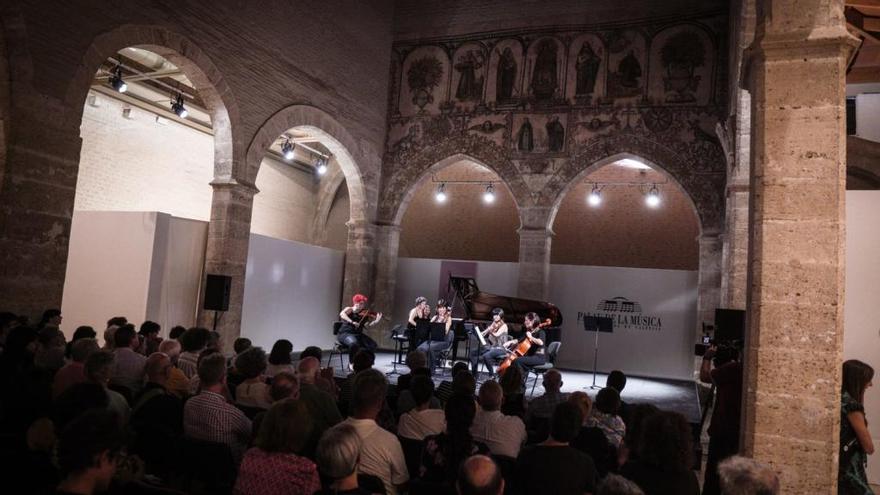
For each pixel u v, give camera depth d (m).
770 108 4.69
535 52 17.00
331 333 17.30
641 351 16.09
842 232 4.45
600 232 20.61
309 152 21.08
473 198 21.92
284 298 15.36
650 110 15.88
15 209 8.61
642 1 16.19
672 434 3.24
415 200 22.62
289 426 3.19
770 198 4.62
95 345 5.52
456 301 17.53
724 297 13.62
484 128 17.19
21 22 8.69
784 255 4.55
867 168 10.25
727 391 5.52
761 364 4.52
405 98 18.03
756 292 4.60
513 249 21.33
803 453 4.36
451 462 3.73
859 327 5.83
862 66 10.80
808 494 4.33
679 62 15.77
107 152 15.29
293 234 21.53
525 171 16.73
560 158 16.48
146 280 11.45
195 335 6.52
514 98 17.03
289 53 14.34
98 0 9.87
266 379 6.21
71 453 2.30
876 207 5.84
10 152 8.57
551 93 16.73
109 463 2.37
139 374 6.20
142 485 2.99
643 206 20.22
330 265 17.19
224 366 4.41
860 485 4.31
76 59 9.52
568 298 16.81
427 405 4.76
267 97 13.73
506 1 17.34
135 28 10.56
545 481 3.45
